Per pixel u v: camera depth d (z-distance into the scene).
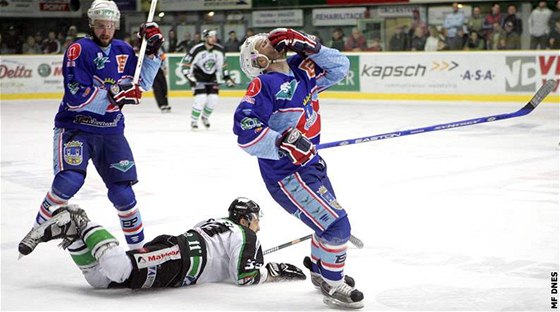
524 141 13.52
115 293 5.22
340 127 16.06
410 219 7.59
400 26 22.30
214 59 15.87
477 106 19.58
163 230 7.25
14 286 5.43
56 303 5.00
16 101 22.92
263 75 4.76
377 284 5.44
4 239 6.93
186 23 26.89
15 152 13.05
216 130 15.91
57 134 5.66
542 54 19.22
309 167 4.82
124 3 27.84
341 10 24.72
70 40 26.06
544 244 6.54
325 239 4.83
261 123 4.66
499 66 19.73
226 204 8.48
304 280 5.56
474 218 7.58
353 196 8.84
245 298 5.11
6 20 27.83
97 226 5.04
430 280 5.53
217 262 5.38
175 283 5.25
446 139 13.87
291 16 25.61
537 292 5.21
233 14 26.59
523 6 21.23
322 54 4.93
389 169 10.73
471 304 4.96
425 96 20.81
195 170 10.88
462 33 21.23
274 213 7.86
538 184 9.45
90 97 5.41
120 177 5.72
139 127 16.59
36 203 8.62
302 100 4.85
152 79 5.80
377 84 21.48
